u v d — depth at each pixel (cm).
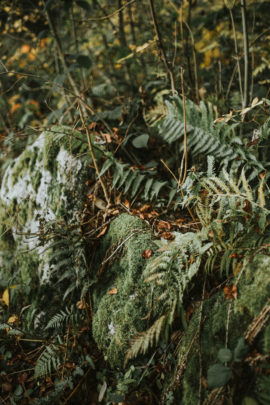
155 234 229
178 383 178
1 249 294
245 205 187
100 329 221
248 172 227
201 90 299
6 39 380
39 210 273
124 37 346
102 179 266
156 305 203
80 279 243
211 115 234
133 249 221
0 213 300
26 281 267
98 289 236
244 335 159
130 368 203
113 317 216
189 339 182
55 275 253
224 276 198
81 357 222
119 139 283
